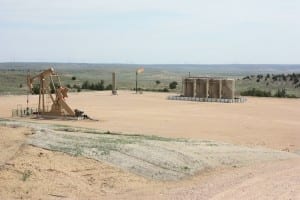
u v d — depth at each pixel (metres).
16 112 43.53
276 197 13.38
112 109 49.09
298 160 20.41
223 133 32.66
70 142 18.28
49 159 15.40
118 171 15.61
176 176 16.14
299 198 13.29
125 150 17.86
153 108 50.75
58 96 41.16
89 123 36.56
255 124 38.50
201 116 43.72
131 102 57.97
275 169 17.88
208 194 13.62
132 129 32.91
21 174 13.91
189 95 65.44
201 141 24.34
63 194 13.09
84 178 14.55
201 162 18.17
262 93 75.56
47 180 13.83
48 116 40.88
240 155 20.41
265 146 26.84
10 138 17.84
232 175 16.58
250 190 14.22
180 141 22.73
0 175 13.62
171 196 13.39
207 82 64.00
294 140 30.19
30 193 12.86
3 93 70.81
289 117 44.53
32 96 65.00
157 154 18.03
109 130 30.69
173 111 47.88
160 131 32.38
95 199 12.93
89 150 17.12
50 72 43.75
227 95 63.34
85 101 58.72
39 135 18.94
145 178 15.51
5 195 12.52
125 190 14.08
